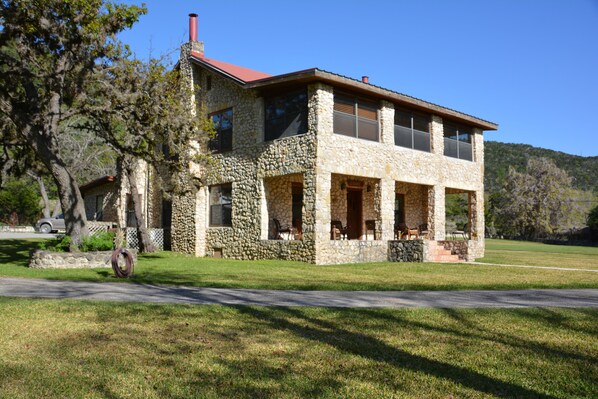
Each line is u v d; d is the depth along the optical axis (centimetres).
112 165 4059
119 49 1549
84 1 1327
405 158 2011
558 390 432
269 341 580
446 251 1986
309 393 421
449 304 835
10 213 4516
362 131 1869
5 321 661
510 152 10838
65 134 3738
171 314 715
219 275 1267
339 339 590
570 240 4894
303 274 1325
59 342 568
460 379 458
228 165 2034
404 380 455
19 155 1941
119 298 860
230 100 2062
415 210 2388
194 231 2116
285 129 1836
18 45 1437
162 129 1631
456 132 2334
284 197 1994
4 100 1409
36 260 1362
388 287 1052
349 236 2123
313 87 1711
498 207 5997
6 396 409
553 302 869
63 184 1492
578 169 9656
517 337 609
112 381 448
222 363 500
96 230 2442
